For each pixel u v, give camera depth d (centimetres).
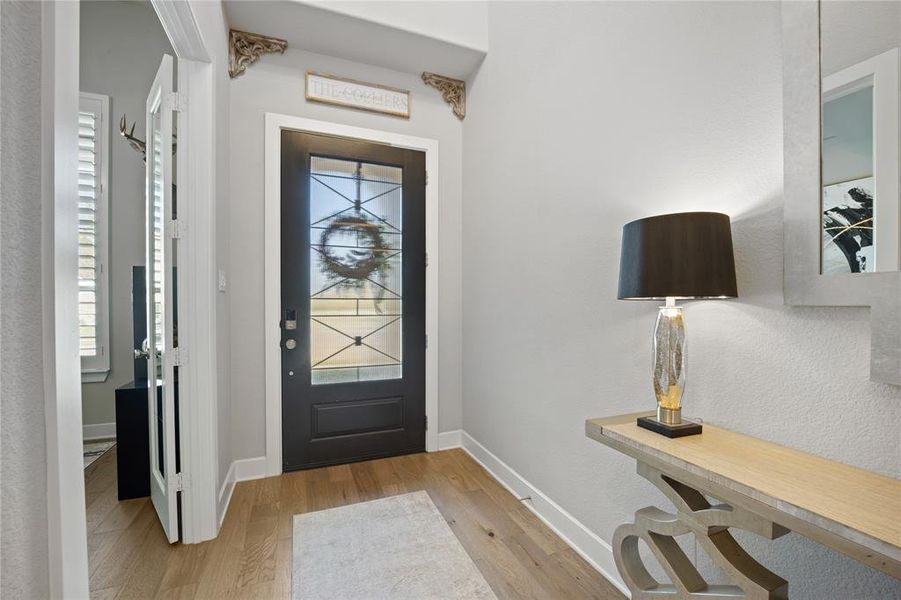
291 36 248
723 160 120
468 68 284
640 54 150
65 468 64
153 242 196
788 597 99
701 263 104
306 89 260
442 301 300
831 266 93
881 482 82
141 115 319
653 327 143
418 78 291
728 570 94
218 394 196
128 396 218
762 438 110
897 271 82
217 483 190
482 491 232
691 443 106
